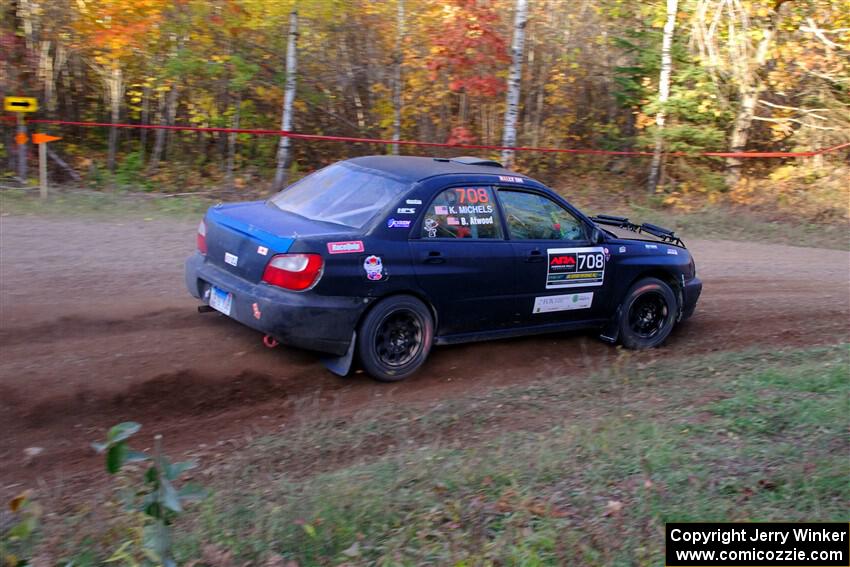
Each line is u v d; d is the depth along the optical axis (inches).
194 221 453.1
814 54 647.1
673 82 656.4
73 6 567.5
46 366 220.2
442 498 161.5
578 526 150.3
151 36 560.1
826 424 200.2
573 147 742.5
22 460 179.3
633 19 701.9
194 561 134.8
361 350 229.0
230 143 614.5
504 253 251.0
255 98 633.6
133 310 272.4
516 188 259.4
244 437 199.0
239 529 146.7
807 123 698.2
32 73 568.7
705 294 375.6
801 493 162.6
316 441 194.9
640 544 143.7
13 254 339.3
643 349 293.0
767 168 711.7
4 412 195.9
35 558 135.0
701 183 668.7
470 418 214.5
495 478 170.6
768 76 674.2
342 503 154.6
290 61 582.9
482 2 618.2
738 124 674.8
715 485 166.7
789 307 360.2
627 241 285.6
